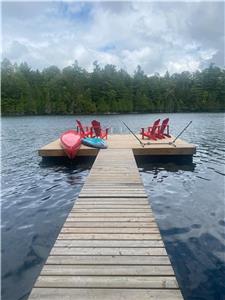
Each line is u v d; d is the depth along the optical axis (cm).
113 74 6219
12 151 1339
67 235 381
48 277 288
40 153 1006
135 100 6206
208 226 486
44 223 514
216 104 6188
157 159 1016
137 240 365
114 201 513
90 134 1206
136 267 304
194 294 326
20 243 444
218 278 351
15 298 324
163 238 446
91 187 596
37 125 3203
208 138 1723
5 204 610
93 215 449
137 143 1131
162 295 259
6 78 5641
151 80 6462
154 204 592
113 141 1210
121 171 727
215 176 806
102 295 260
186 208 568
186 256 395
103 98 5984
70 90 5934
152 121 3500
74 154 990
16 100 5638
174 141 1068
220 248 414
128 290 267
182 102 6281
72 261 317
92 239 369
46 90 5934
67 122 3644
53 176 834
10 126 3075
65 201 620
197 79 6462
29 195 665
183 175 819
